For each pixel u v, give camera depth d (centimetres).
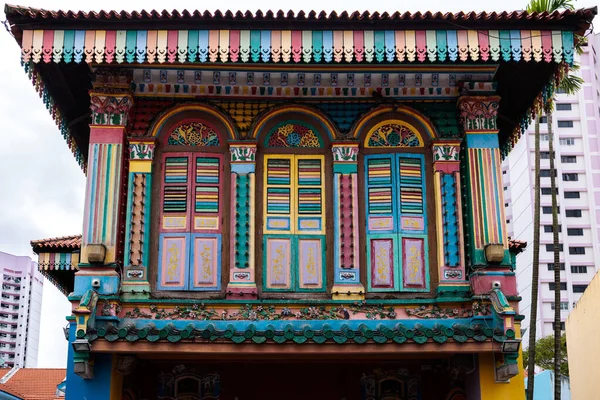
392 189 1162
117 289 1070
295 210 1152
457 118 1184
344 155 1159
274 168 1170
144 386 1186
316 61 1087
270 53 1074
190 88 1180
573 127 7988
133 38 1077
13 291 10494
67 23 1077
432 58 1080
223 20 1072
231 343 1003
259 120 1173
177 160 1165
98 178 1114
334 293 1097
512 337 1004
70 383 1043
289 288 1115
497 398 1056
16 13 1050
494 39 1091
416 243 1142
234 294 1091
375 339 998
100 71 1152
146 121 1167
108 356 1053
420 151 1180
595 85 8200
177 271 1115
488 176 1139
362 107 1191
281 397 1206
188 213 1141
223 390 1202
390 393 1216
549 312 7338
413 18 1073
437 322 1077
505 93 1293
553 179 2225
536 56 1089
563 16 1080
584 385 2142
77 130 1368
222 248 1130
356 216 1136
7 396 2498
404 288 1119
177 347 998
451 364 1130
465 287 1105
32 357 10725
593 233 7644
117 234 1098
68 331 1120
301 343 998
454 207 1141
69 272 1631
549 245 7550
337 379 1216
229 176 1159
